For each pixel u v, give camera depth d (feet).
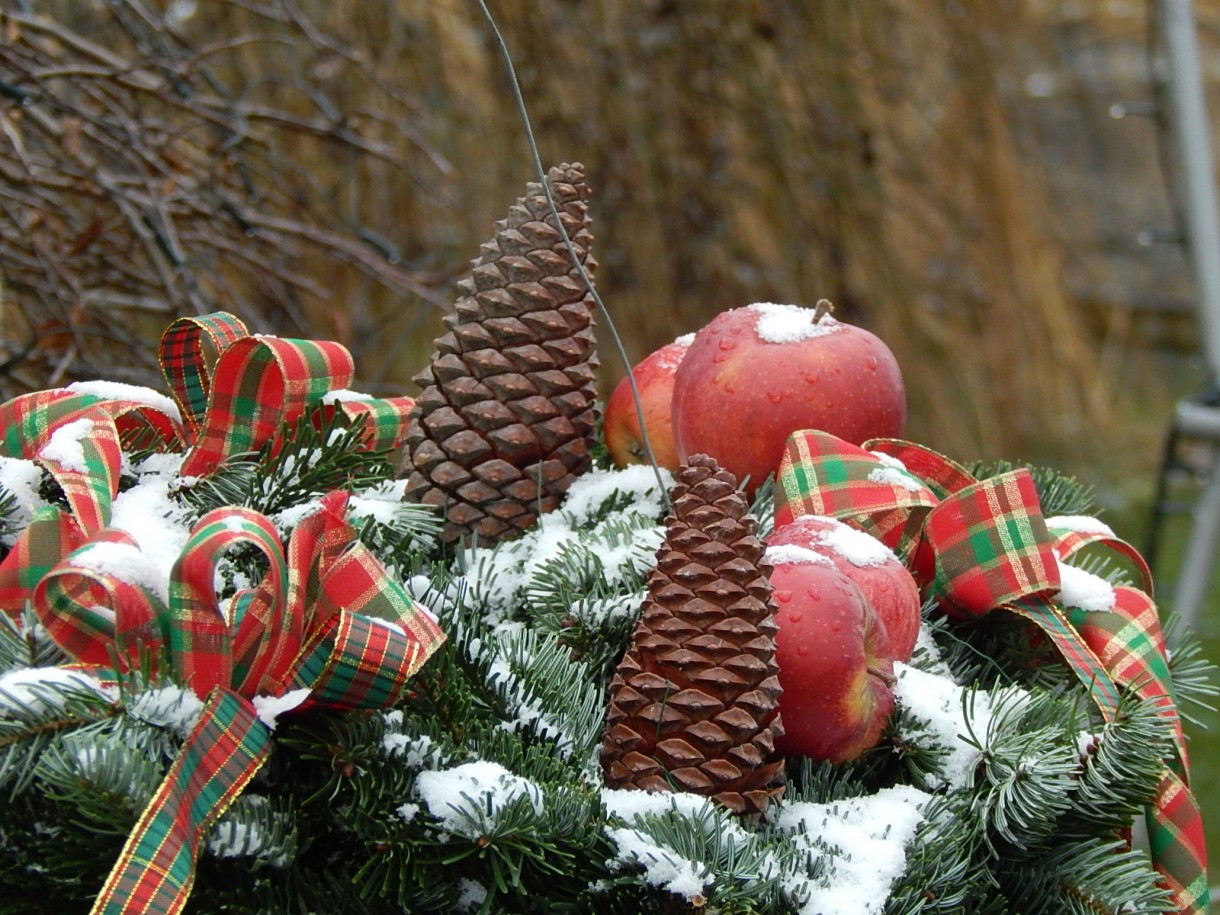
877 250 11.84
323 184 8.73
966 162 12.51
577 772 3.04
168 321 6.79
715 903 2.90
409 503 3.32
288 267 8.04
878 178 11.82
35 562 3.00
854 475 3.37
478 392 3.39
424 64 9.36
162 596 2.93
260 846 2.86
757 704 3.02
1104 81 20.97
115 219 6.12
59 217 6.12
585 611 3.22
